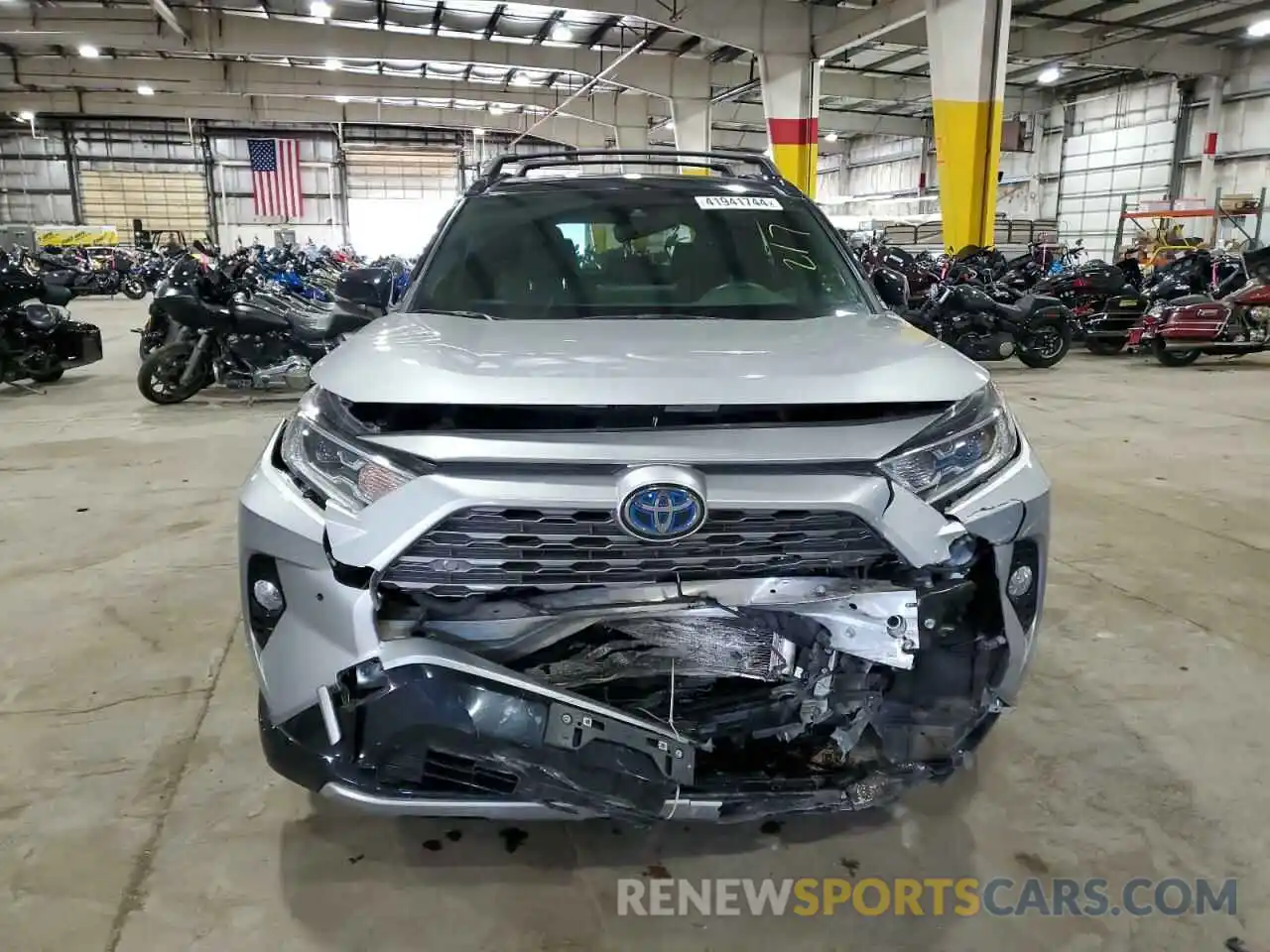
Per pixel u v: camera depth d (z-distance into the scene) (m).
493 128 29.98
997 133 11.47
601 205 2.74
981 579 1.67
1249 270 9.16
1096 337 10.23
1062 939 1.67
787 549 1.54
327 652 1.55
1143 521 4.04
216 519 4.11
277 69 23.77
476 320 2.19
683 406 1.51
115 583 3.34
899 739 1.72
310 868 1.85
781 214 2.76
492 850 1.91
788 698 1.66
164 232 28.64
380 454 1.53
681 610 1.53
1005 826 1.98
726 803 1.59
